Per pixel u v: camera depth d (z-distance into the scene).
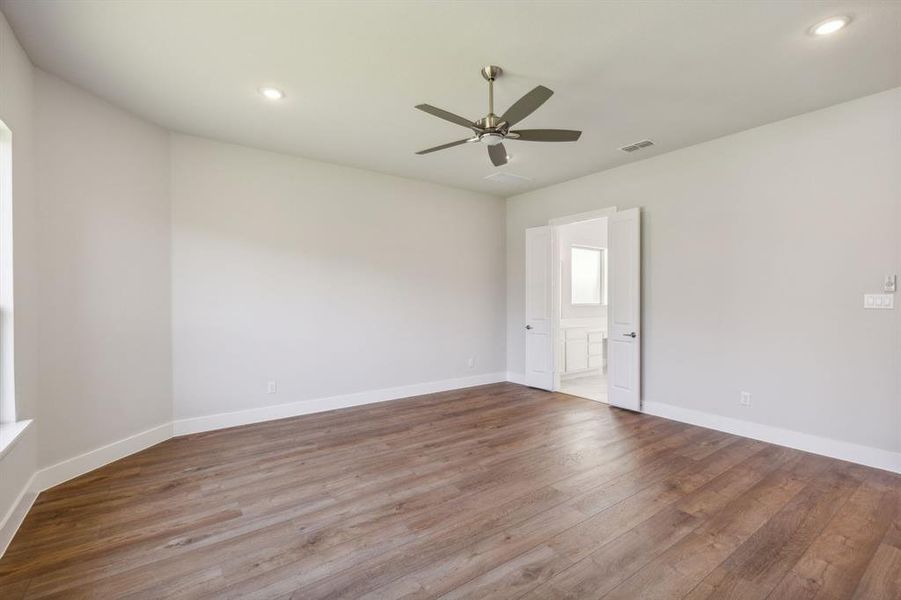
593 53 2.55
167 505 2.51
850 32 2.33
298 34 2.36
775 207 3.53
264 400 4.22
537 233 5.70
